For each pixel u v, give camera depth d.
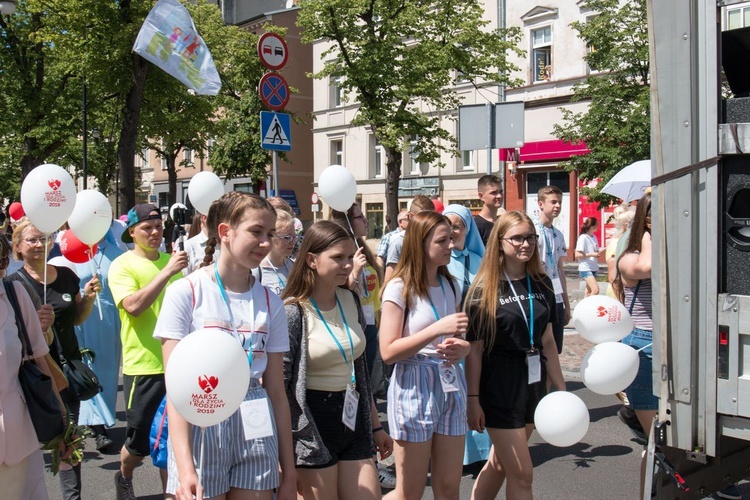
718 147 2.61
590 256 11.43
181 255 4.43
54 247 6.57
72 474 4.57
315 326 3.33
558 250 6.40
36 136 23.83
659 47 2.74
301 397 3.22
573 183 25.05
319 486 3.23
